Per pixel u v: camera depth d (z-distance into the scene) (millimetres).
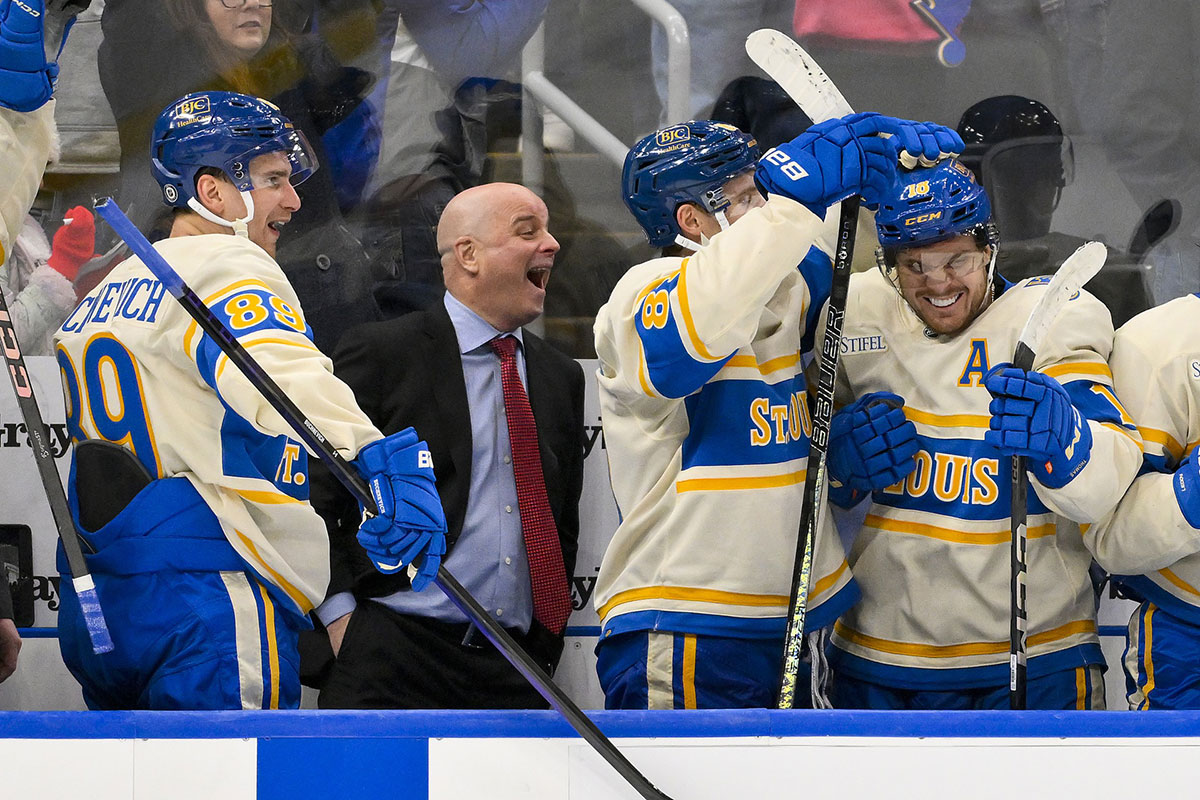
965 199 1978
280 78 2715
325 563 2014
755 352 2055
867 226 2312
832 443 2080
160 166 2053
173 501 1866
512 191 2453
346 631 2320
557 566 2385
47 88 1993
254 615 1872
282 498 1940
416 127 2750
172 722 1666
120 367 1894
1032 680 2051
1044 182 2752
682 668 1979
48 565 2496
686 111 2771
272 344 1744
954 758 1701
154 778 1660
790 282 2125
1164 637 2074
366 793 1674
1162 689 2064
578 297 2789
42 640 2496
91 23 2701
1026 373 1866
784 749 1699
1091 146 2850
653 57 2818
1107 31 2846
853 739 1700
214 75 2713
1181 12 2824
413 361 2387
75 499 1950
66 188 2715
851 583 2090
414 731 1680
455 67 2758
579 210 2793
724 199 2121
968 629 2049
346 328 2672
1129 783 1703
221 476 1871
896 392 2131
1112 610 2547
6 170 1969
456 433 2354
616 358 2020
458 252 2422
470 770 1679
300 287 2658
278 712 1677
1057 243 2783
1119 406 2051
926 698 2074
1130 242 2824
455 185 2764
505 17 2762
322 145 2701
